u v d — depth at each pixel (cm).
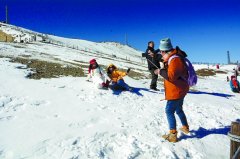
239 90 1967
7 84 1152
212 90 1900
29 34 8219
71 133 738
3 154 612
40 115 866
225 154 696
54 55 3028
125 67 2983
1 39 7662
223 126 900
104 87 1231
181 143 723
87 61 2978
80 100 1041
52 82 1283
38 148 642
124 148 672
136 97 1177
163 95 1279
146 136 755
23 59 1928
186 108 1084
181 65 691
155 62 1363
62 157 605
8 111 874
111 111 956
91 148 656
